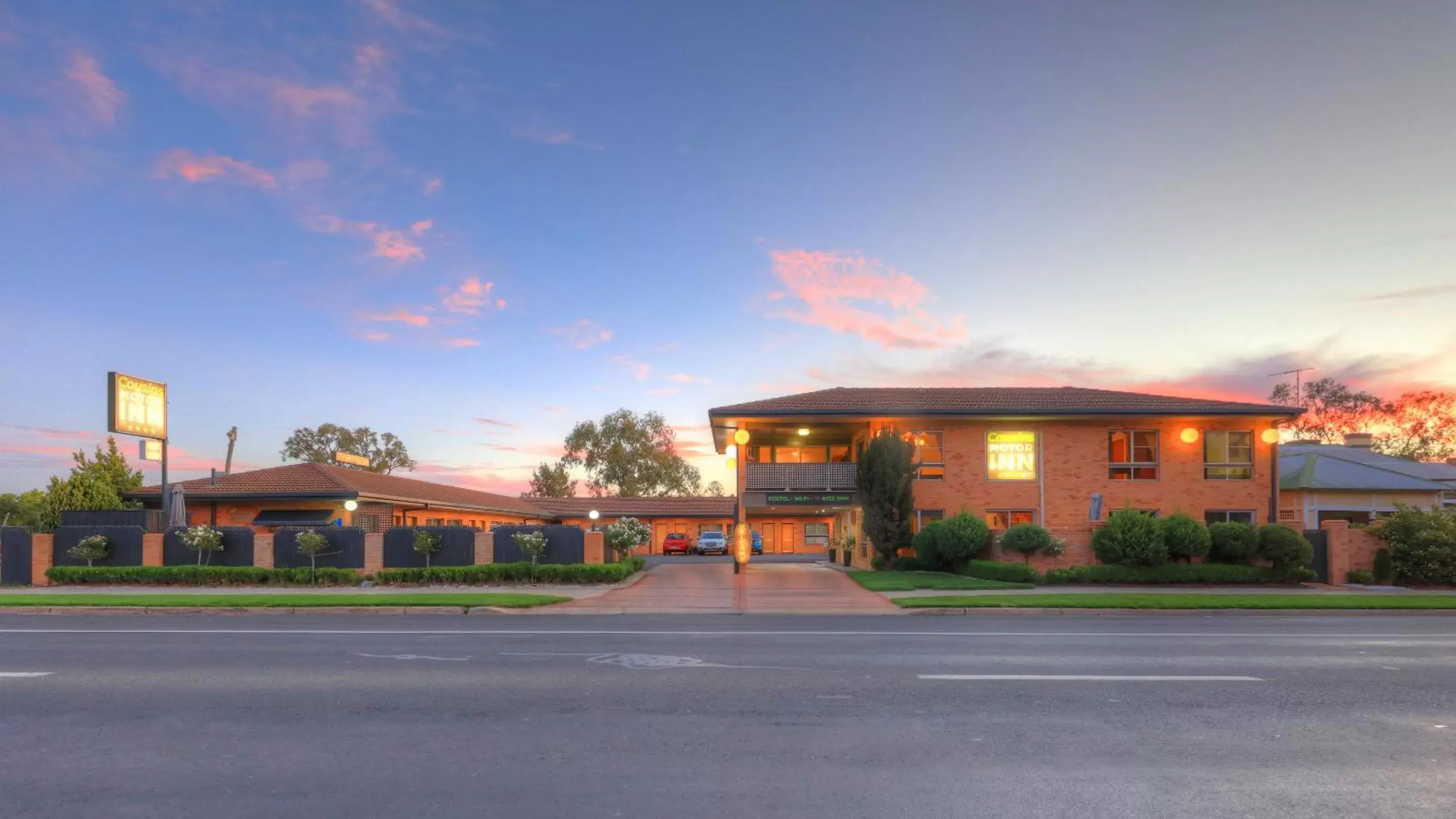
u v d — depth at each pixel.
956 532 26.09
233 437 53.00
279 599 18.20
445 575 23.39
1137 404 30.75
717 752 6.68
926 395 33.41
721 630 14.09
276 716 7.78
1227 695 8.72
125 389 28.34
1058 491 30.11
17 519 48.91
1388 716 7.88
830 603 18.69
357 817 5.35
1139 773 6.20
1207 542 23.66
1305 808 5.53
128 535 25.16
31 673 9.85
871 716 7.81
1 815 5.38
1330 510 35.22
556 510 59.03
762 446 37.41
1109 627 14.70
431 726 7.44
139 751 6.72
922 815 5.38
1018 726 7.46
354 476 35.94
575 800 5.62
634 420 75.44
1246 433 30.11
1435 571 22.97
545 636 13.27
